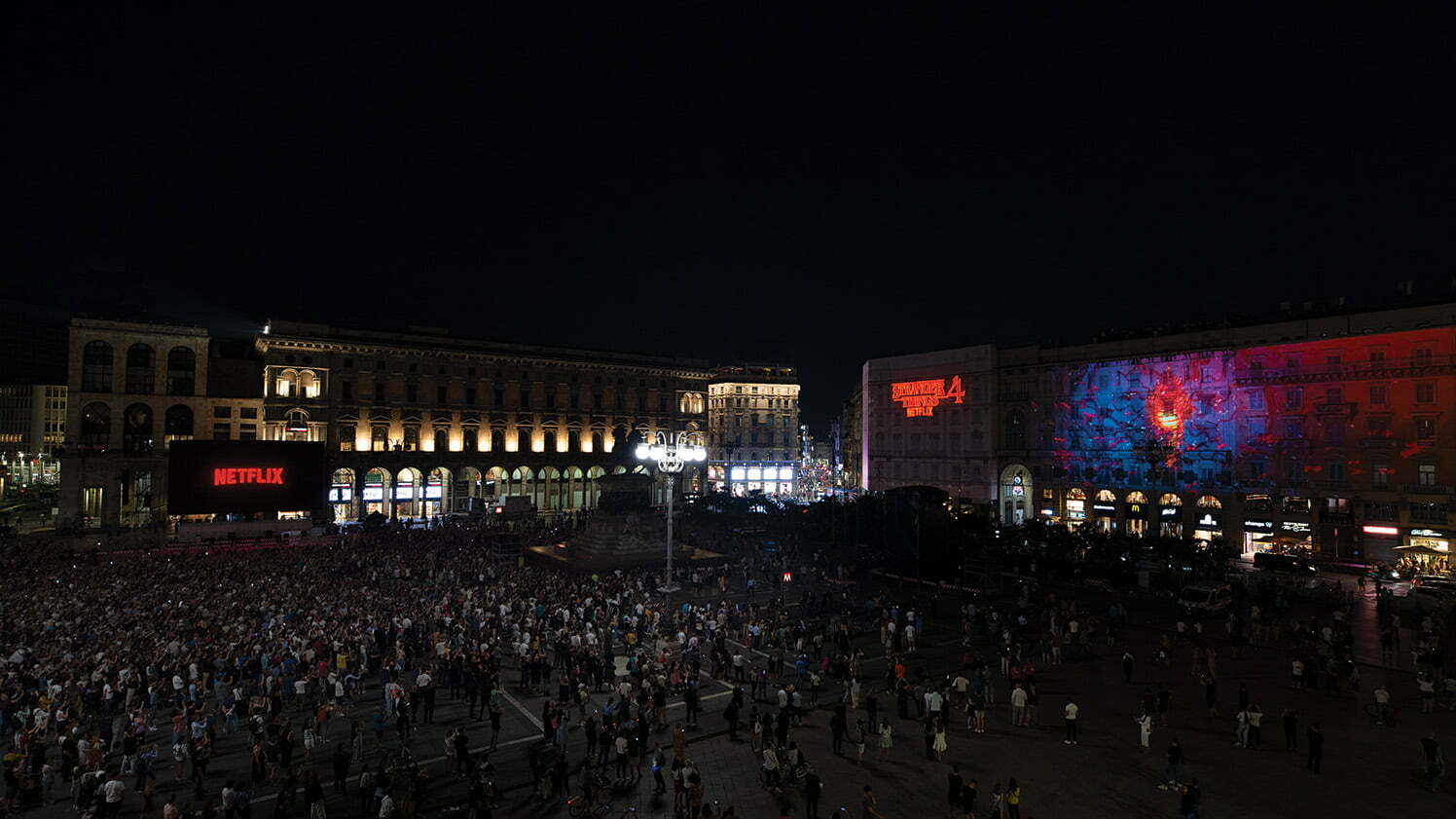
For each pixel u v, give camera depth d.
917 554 58.69
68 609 39.56
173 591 44.12
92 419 87.94
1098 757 26.44
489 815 20.98
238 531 71.75
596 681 33.22
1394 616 40.06
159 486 88.50
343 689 30.52
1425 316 62.75
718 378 146.25
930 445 103.38
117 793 21.47
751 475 145.25
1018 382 93.38
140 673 30.22
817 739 28.45
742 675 34.59
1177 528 76.56
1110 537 63.38
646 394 121.75
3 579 47.84
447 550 61.84
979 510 78.88
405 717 27.50
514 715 30.73
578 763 26.45
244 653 32.16
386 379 100.81
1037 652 39.66
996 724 29.77
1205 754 26.56
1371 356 64.56
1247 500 71.31
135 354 90.56
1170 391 77.75
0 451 167.12
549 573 57.28
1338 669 33.12
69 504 83.44
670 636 39.94
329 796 23.77
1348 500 64.81
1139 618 47.25
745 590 54.50
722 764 26.33
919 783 24.58
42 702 26.55
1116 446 82.44
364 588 46.56
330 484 95.25
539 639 35.72
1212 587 47.94
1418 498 60.97
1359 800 23.00
